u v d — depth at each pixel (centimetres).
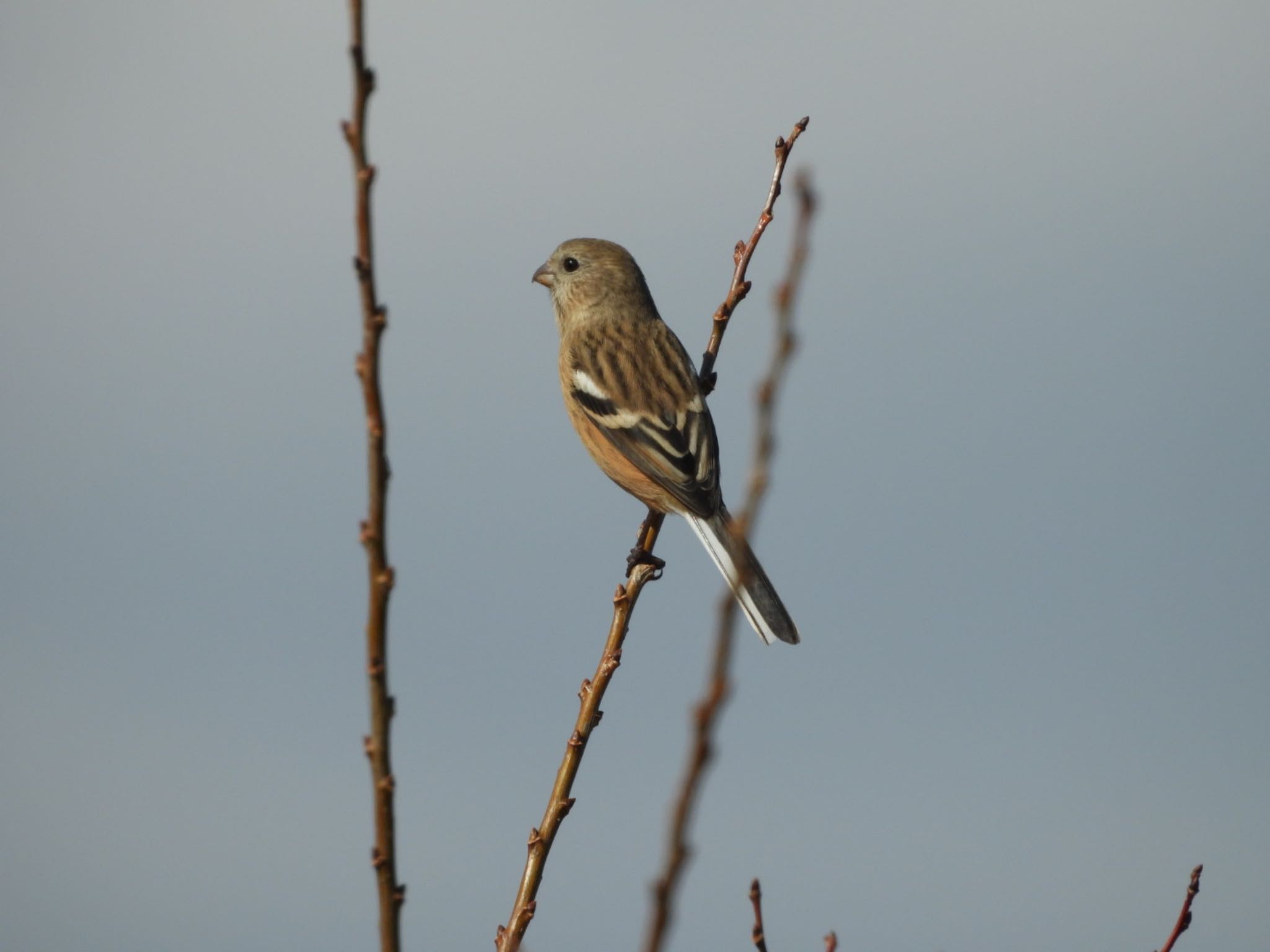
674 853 419
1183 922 935
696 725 420
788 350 444
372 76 595
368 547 616
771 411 441
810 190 452
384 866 636
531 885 909
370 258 600
